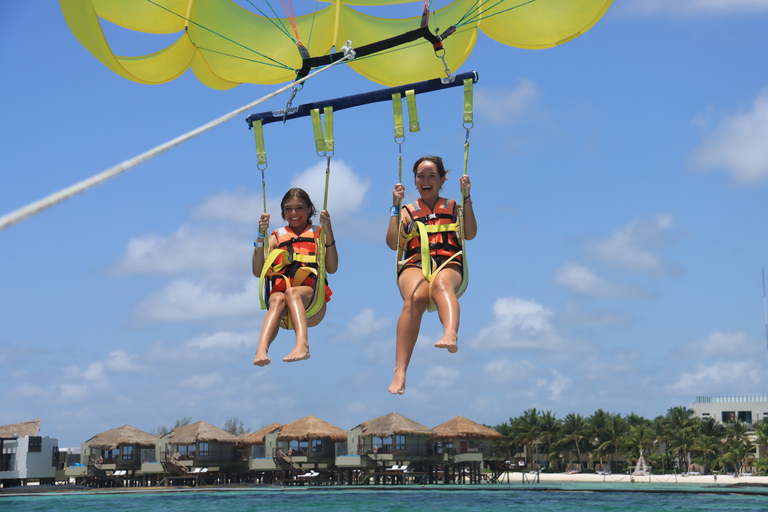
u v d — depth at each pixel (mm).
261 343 6070
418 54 8367
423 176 6391
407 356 5859
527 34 7883
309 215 6809
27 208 2168
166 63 7902
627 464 112750
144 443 66500
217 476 62875
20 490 33938
